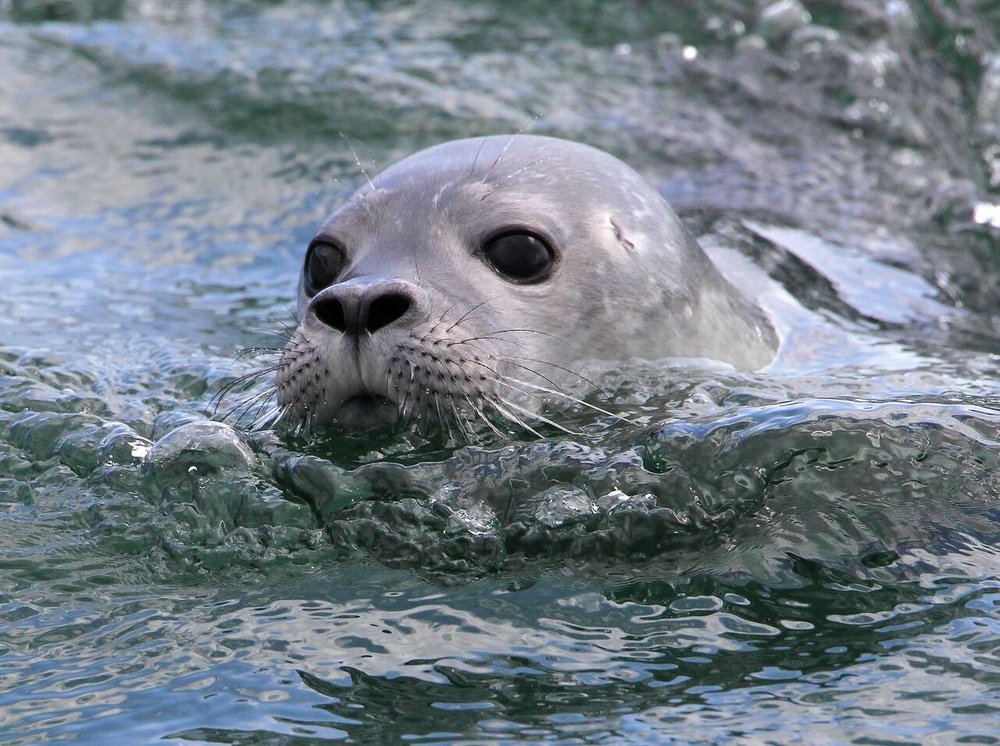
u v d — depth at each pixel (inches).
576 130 865.5
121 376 513.3
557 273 463.8
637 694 303.3
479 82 922.1
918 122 909.8
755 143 873.5
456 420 423.8
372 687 309.6
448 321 427.2
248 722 297.3
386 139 855.7
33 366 522.6
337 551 375.6
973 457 388.5
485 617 339.6
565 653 321.7
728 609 337.7
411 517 383.6
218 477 403.9
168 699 308.7
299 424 430.6
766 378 479.8
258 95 901.2
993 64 984.3
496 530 378.3
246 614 346.3
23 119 876.0
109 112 892.6
